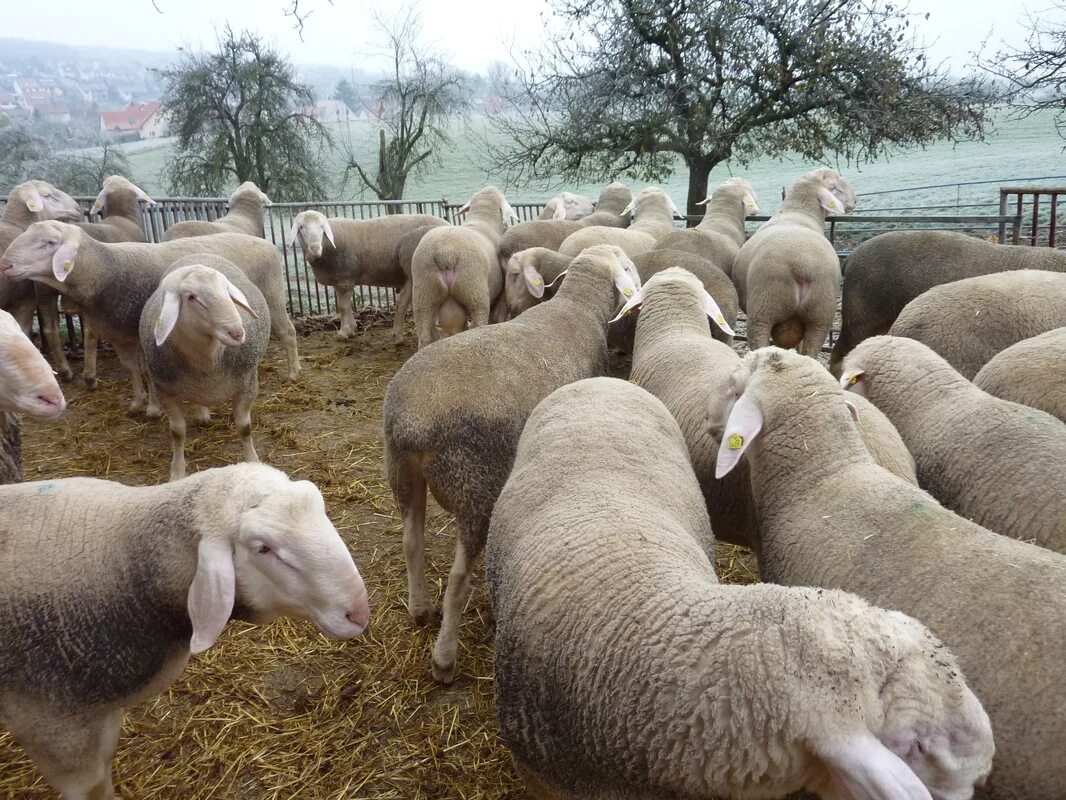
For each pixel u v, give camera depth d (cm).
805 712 179
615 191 1280
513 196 2697
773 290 715
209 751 362
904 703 174
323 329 1143
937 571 257
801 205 973
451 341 422
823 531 297
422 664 415
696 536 283
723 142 1503
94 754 299
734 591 212
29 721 284
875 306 777
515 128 1809
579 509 265
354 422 751
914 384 402
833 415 325
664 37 1523
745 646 193
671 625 209
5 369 392
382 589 479
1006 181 1670
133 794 338
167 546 277
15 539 287
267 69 2234
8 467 437
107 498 307
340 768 353
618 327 768
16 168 2094
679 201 2309
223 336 545
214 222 1113
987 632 238
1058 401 404
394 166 2497
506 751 361
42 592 278
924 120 1430
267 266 842
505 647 250
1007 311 528
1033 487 322
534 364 429
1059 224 1510
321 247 1017
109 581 283
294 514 267
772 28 1462
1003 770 232
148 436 718
